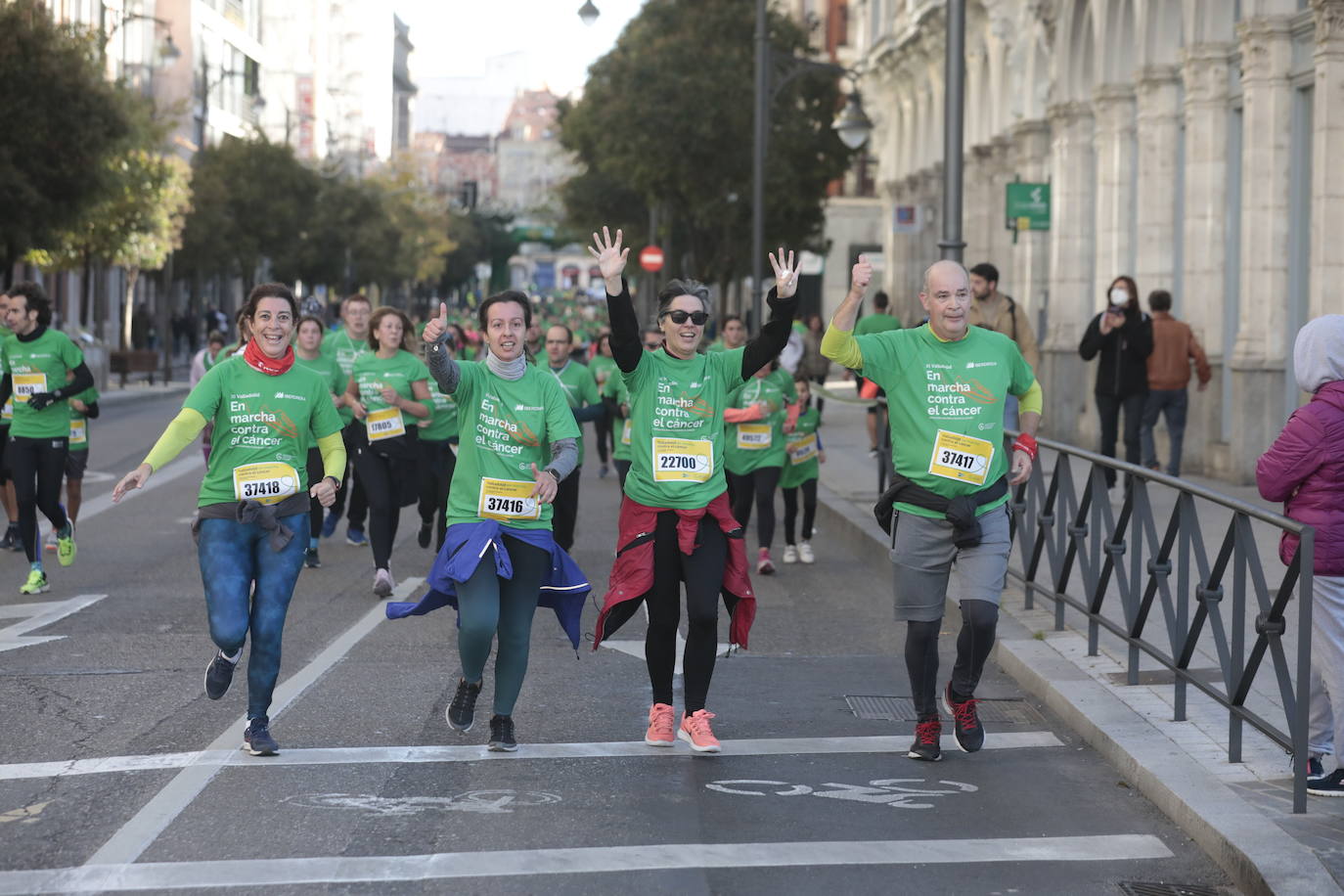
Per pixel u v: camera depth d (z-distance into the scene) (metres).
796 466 14.43
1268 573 9.90
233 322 76.69
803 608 11.99
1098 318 16.89
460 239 130.00
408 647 10.17
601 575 13.61
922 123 41.03
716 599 7.39
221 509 7.27
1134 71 22.11
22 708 8.32
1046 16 26.75
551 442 7.23
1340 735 6.37
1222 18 19.70
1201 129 19.88
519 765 7.24
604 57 45.88
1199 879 5.83
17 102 31.06
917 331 7.32
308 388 7.29
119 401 37.59
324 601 12.03
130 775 7.00
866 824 6.43
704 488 7.39
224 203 59.50
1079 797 6.86
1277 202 17.88
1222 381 19.62
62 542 12.58
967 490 7.25
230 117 85.75
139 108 40.44
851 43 64.81
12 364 12.22
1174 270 21.78
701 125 41.16
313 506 13.66
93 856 5.86
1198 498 7.45
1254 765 6.90
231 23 86.06
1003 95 30.97
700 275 46.75
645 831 6.25
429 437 13.13
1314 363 6.45
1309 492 6.43
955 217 14.84
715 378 7.44
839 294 65.88
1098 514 9.23
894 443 7.39
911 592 7.38
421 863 5.82
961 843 6.18
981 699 8.79
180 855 5.88
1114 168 23.50
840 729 8.09
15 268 50.28
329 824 6.30
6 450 14.15
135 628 10.73
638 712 8.40
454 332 35.19
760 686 9.18
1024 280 28.59
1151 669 8.91
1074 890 5.68
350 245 78.69
